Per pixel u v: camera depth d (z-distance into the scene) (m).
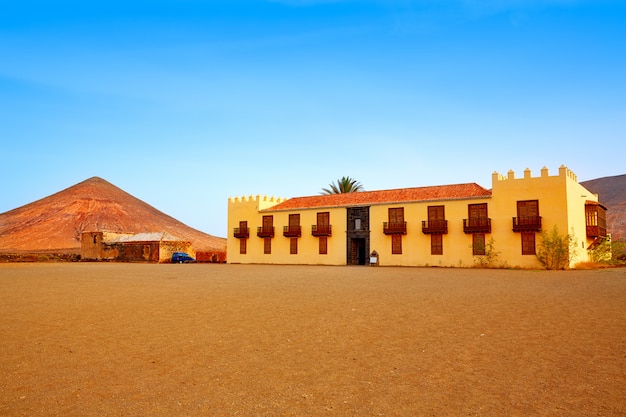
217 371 9.34
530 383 8.45
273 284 27.30
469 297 20.08
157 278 33.06
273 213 62.31
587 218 50.50
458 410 7.26
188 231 182.75
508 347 10.98
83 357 10.41
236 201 65.88
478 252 47.88
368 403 7.59
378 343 11.53
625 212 108.75
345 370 9.36
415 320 14.50
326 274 36.75
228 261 65.94
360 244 57.56
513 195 46.53
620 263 52.69
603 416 6.98
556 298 19.39
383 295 21.08
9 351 10.95
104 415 7.16
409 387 8.33
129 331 13.13
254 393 8.09
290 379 8.82
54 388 8.38
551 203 44.72
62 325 14.05
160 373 9.23
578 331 12.58
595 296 19.92
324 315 15.55
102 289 24.64
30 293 22.67
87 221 156.75
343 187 79.62
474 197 48.47
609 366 9.40
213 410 7.34
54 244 136.62
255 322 14.38
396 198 54.31
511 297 19.92
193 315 15.74
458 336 12.19
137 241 77.56
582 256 48.28
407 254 51.94
